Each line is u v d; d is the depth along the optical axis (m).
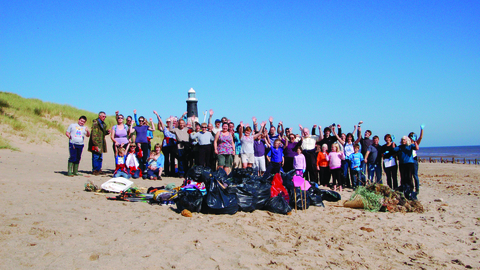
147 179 11.88
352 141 12.79
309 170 12.38
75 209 6.54
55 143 21.89
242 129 11.90
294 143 12.21
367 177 12.09
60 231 5.17
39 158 16.06
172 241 5.22
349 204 8.81
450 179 18.92
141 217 6.41
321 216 7.72
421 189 13.52
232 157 10.95
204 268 4.39
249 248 5.26
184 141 12.25
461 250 5.89
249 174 8.45
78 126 11.29
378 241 6.15
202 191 7.47
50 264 4.09
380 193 9.09
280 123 13.10
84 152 21.94
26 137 20.91
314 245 5.64
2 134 20.14
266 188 7.92
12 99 27.50
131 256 4.53
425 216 8.23
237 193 7.49
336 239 6.05
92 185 8.65
